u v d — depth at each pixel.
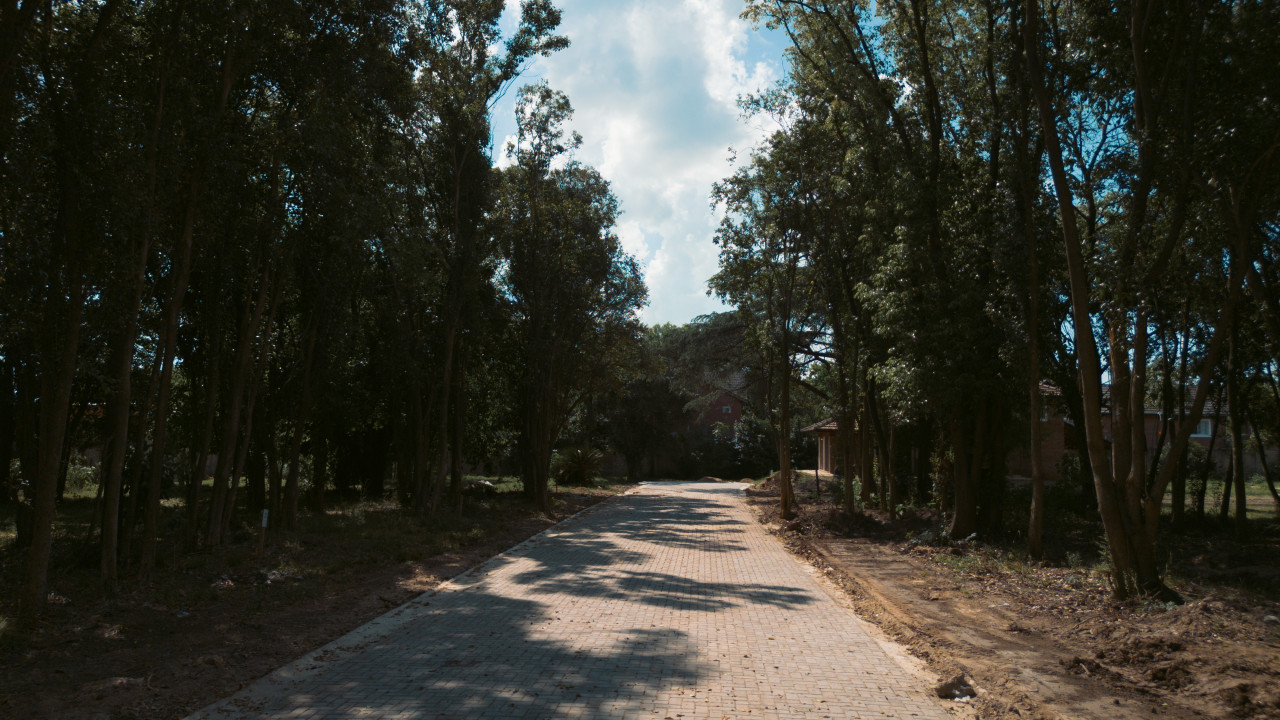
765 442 63.50
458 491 23.83
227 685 6.31
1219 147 9.25
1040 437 13.61
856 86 17.27
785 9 18.62
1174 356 18.16
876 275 16.56
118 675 6.67
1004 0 13.92
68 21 9.58
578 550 16.11
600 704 5.77
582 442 58.47
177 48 10.62
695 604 10.05
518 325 28.08
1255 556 13.95
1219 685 6.02
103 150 9.40
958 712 5.70
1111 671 6.72
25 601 8.65
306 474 25.28
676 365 40.53
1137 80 10.05
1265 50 9.38
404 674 6.62
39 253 8.91
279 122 13.07
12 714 5.58
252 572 12.35
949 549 15.25
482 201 22.70
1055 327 17.05
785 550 16.92
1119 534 9.65
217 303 13.51
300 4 12.57
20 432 14.24
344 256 15.84
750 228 22.61
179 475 17.78
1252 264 12.77
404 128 20.72
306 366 17.70
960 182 15.73
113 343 10.56
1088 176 15.66
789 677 6.58
